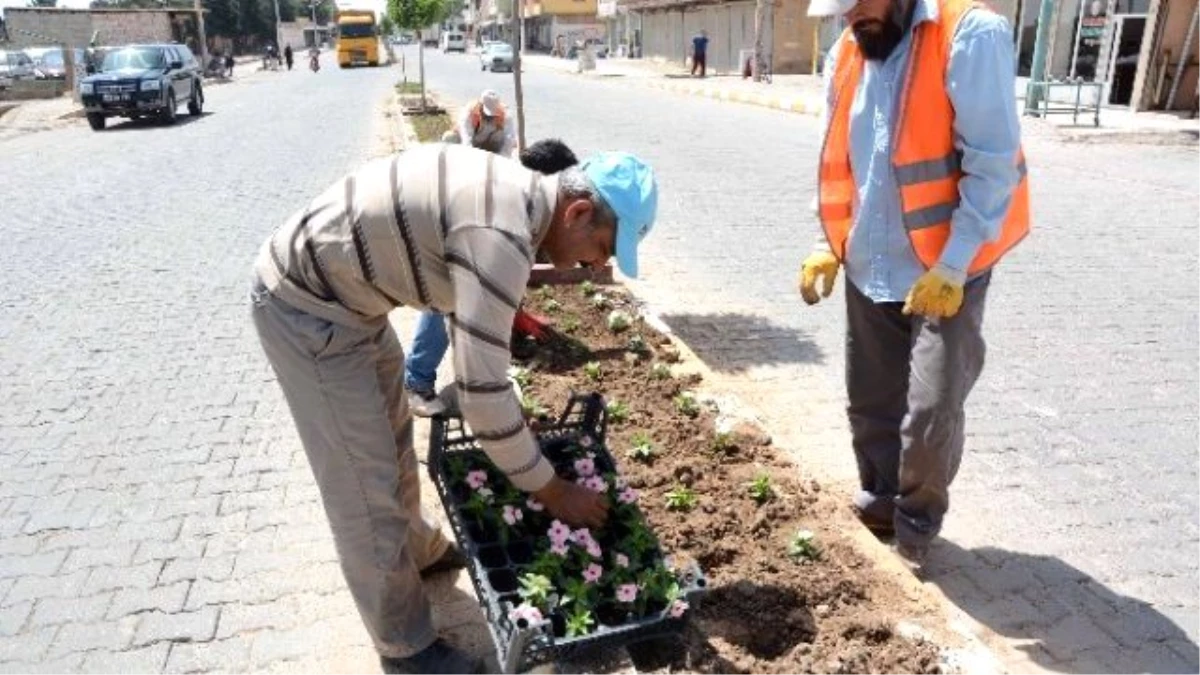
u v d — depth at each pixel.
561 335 5.71
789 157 13.86
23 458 4.58
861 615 3.18
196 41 55.34
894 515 3.65
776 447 4.30
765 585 3.29
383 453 2.72
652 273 7.71
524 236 2.36
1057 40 20.67
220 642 3.24
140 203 11.33
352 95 29.91
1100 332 6.29
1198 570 3.69
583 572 2.86
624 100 24.48
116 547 3.81
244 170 13.96
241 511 4.08
